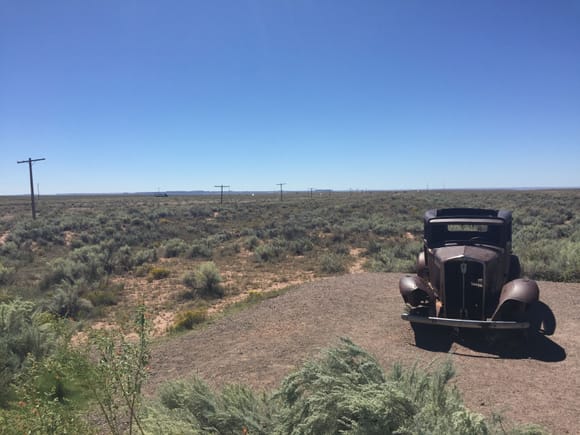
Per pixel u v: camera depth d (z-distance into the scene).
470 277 7.98
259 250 25.62
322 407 3.73
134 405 3.81
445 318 7.93
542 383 5.98
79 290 16.73
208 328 10.19
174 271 21.52
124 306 15.25
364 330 8.79
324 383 4.01
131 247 30.11
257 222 44.44
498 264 8.06
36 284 18.36
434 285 8.83
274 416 4.21
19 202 99.25
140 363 3.60
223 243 31.86
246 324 10.01
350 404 3.56
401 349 7.59
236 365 7.50
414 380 4.18
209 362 7.79
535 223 30.16
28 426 3.18
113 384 3.59
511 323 7.10
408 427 3.35
